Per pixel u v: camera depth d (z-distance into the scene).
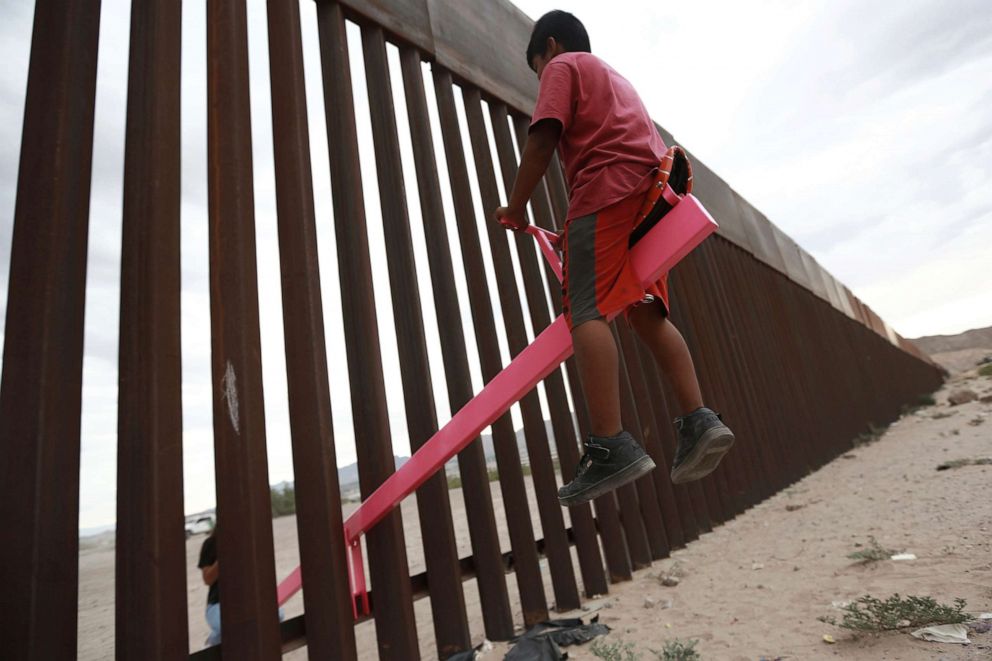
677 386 1.41
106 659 3.55
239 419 1.83
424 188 3.10
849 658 1.77
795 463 7.27
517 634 2.73
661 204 1.32
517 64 4.32
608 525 3.61
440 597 2.48
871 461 7.45
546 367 1.56
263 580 1.76
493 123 3.98
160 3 1.98
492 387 1.68
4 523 1.41
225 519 1.76
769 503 5.80
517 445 3.13
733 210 8.43
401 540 2.34
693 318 5.81
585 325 1.26
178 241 1.83
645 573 3.66
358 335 2.46
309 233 2.29
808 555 3.27
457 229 3.29
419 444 2.60
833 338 11.95
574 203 1.33
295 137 2.36
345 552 2.06
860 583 2.51
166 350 1.71
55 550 1.43
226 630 1.69
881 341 18.17
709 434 1.28
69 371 1.56
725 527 4.93
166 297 1.74
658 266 1.30
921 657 1.67
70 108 1.73
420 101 3.25
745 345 7.07
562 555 3.13
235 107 2.12
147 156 1.83
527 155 1.41
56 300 1.58
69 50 1.77
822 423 9.00
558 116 1.38
